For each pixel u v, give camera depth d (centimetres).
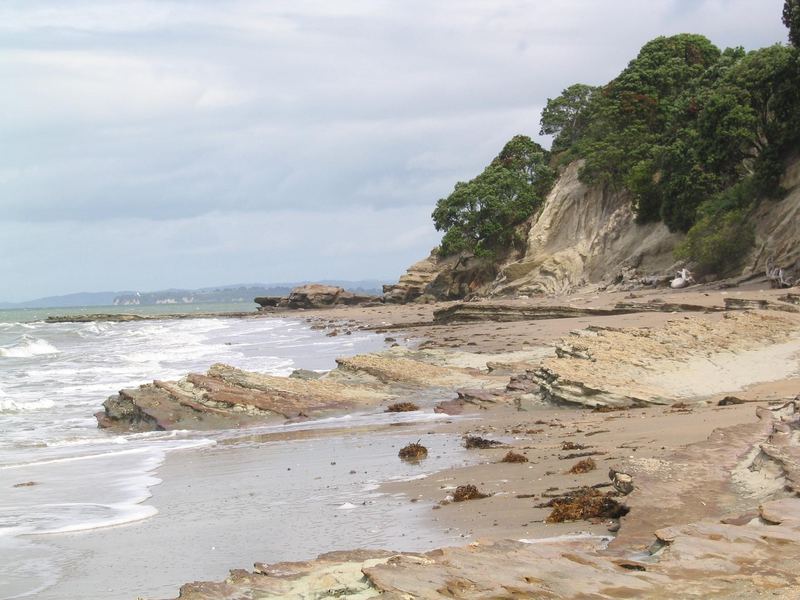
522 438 1898
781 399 1997
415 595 728
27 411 2903
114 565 1122
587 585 757
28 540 1274
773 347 2752
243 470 1792
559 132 12506
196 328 8831
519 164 11800
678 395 2262
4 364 4697
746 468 1142
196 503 1495
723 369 2494
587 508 1127
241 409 2578
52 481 1753
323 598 768
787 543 841
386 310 9856
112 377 3872
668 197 7819
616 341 2773
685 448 1286
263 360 4547
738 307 4016
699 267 6594
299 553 1112
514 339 4197
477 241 11206
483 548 878
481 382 2947
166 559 1139
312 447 2034
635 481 1128
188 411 2562
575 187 10431
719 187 7406
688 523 957
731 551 825
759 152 6869
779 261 5912
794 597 713
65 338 7425
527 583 759
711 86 8562
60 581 1059
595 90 12356
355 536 1167
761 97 6869
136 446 2211
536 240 10362
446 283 11544
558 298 7131
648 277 7350
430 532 1143
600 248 9206
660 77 9800
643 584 758
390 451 1884
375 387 2934
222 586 827
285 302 13212
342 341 5669
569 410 2298
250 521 1323
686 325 2997
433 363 3441
